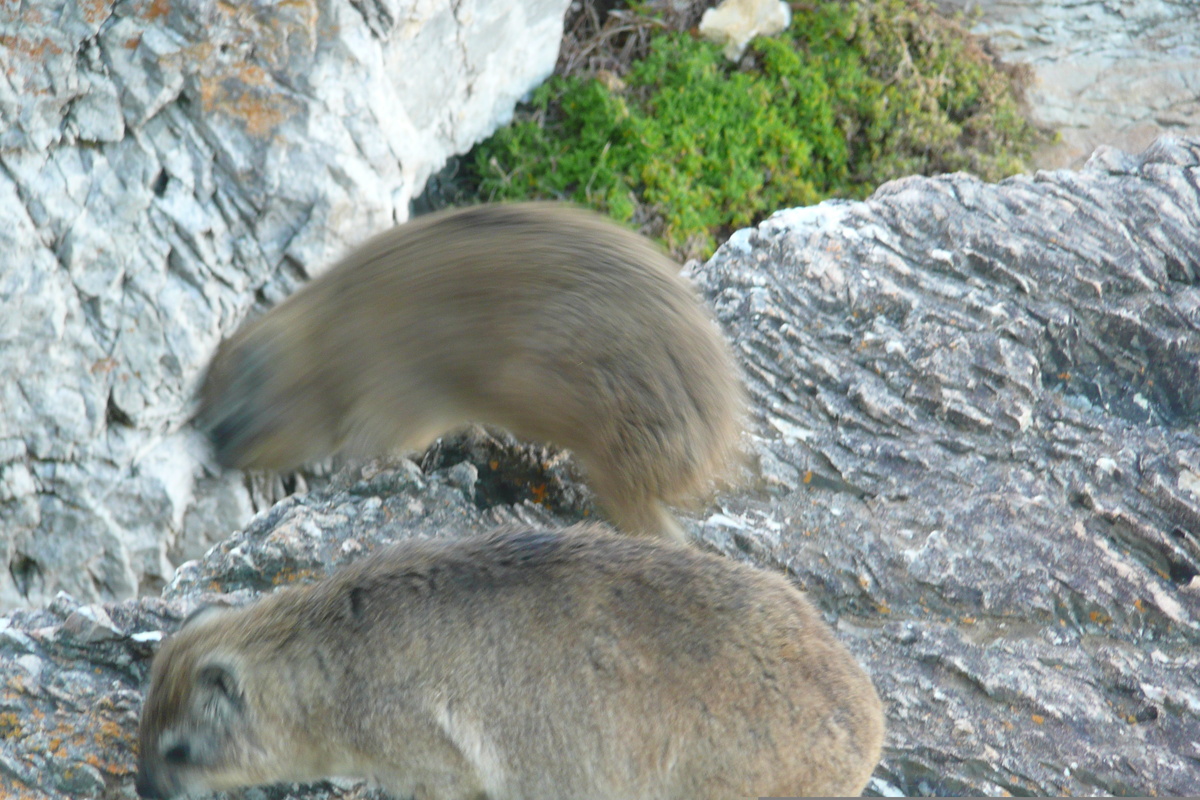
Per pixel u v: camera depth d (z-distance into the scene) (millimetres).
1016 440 4805
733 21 13695
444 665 3074
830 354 5145
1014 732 3781
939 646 4059
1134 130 14773
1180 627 4129
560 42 12523
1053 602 4203
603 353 4184
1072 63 14945
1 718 3535
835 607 4273
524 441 4707
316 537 4359
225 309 9117
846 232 5668
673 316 4223
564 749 3023
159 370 8969
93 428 8906
